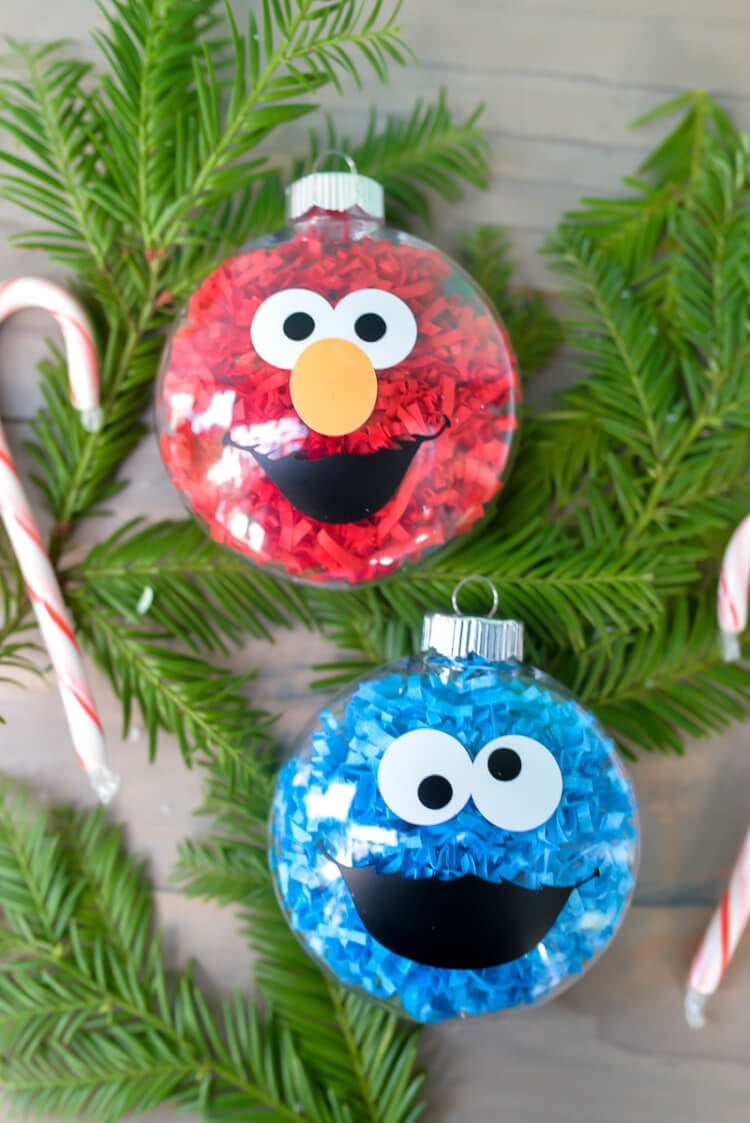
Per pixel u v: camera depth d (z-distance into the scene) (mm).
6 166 411
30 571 388
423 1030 411
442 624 360
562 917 343
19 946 399
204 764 402
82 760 387
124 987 401
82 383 391
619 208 414
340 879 344
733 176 410
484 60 415
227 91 410
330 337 359
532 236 417
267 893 406
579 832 345
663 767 419
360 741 348
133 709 417
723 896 402
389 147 408
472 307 376
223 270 376
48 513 417
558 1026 414
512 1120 410
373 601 408
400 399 358
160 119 393
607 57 417
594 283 410
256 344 361
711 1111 412
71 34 408
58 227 412
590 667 417
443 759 341
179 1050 398
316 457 355
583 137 417
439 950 336
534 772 343
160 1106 405
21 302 390
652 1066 413
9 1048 402
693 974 403
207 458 365
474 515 374
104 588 407
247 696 417
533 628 408
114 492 414
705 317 410
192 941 415
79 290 410
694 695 410
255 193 416
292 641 418
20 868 401
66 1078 395
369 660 412
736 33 417
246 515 364
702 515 408
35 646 403
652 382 408
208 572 408
